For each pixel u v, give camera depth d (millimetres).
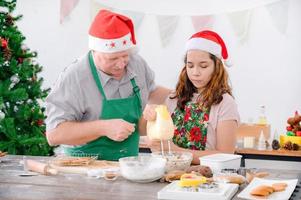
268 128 4336
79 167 1938
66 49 5730
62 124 2133
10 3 4156
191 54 2316
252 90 5230
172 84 5469
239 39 5230
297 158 4043
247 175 1739
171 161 1840
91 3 5621
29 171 1938
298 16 5035
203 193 1455
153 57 5512
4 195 1526
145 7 5484
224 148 2248
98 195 1519
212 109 2318
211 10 5309
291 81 5102
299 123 4207
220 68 2357
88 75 2229
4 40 3928
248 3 5180
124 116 2271
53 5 5711
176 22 5422
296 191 1563
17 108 4129
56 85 2238
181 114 2410
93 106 2240
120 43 2105
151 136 1931
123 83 2307
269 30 5133
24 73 4055
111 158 2232
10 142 3883
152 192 1563
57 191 1577
